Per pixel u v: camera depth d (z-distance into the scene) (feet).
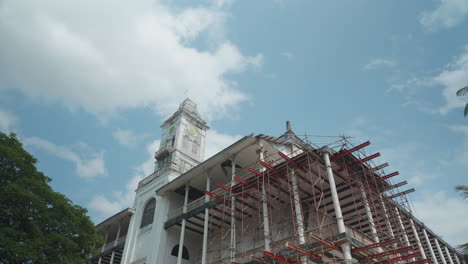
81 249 73.41
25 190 63.21
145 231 112.06
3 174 64.18
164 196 113.09
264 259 71.20
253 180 83.20
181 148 140.36
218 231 105.19
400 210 94.84
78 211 77.30
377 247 64.85
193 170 103.30
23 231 61.16
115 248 123.75
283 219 82.58
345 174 79.30
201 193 115.85
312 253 64.54
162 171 126.31
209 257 102.53
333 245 61.98
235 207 91.97
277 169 79.77
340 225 64.23
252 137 89.04
